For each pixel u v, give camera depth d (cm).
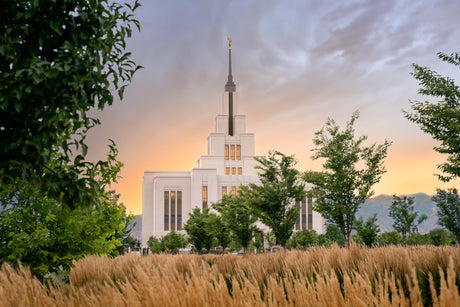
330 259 566
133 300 183
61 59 285
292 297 188
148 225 10888
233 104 12588
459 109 1341
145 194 11031
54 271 673
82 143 316
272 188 2303
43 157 302
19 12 270
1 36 264
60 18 295
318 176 2025
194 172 9862
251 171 10906
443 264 478
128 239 3600
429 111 1388
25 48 293
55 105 285
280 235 2330
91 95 312
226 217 3012
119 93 342
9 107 268
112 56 349
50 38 306
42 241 639
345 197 2031
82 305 203
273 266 570
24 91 271
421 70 1461
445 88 1389
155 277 217
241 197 2720
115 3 334
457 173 1330
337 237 4059
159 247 5078
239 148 11244
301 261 537
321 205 2059
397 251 643
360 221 2634
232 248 3794
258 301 180
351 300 170
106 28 320
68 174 306
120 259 748
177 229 9844
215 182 9875
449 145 1349
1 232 654
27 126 285
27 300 210
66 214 674
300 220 9131
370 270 391
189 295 182
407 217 3098
